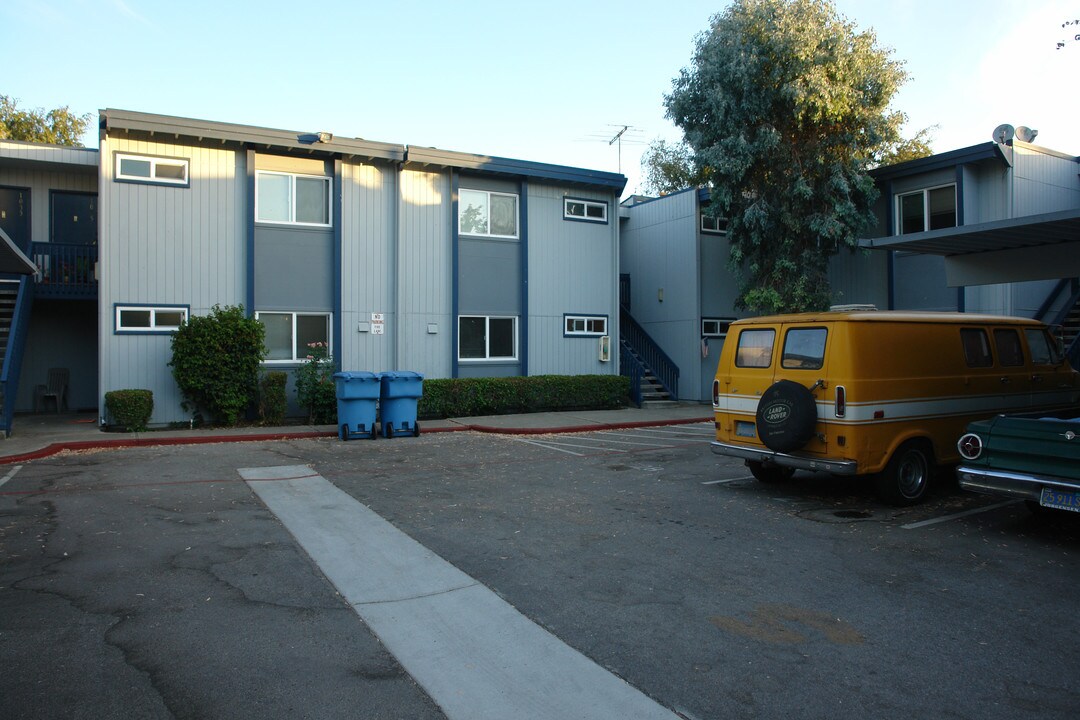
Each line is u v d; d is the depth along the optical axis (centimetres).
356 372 1427
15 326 1419
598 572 596
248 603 520
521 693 393
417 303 1752
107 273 1458
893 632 479
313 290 1645
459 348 1820
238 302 1569
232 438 1362
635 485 966
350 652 442
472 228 1833
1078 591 560
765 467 973
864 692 397
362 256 1694
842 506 847
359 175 1691
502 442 1402
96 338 1880
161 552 640
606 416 1795
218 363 1462
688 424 1744
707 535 714
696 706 381
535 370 1916
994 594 552
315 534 705
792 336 877
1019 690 401
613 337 2036
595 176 1952
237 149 1570
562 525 748
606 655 441
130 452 1227
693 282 2167
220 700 380
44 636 458
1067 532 733
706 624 490
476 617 499
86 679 401
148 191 1492
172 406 1502
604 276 2023
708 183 2173
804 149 1855
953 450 892
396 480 991
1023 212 1781
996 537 713
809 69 1755
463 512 803
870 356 825
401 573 591
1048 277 985
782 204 1884
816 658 439
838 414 812
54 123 3105
